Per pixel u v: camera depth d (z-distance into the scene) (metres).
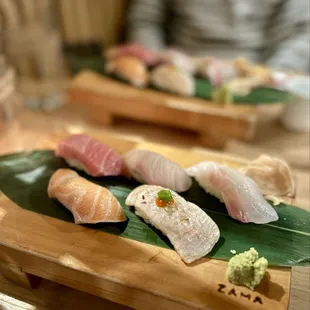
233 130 0.34
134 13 0.52
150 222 0.21
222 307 0.17
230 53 0.50
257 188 0.23
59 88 0.42
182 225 0.20
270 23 0.50
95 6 0.51
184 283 0.18
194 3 0.49
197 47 0.51
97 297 0.22
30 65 0.40
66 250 0.20
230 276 0.18
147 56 0.41
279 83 0.39
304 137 0.37
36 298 0.22
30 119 0.39
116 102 0.37
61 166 0.26
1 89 0.30
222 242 0.20
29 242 0.20
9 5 0.37
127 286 0.18
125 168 0.25
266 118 0.39
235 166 0.26
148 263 0.19
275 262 0.19
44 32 0.40
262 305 0.17
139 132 0.38
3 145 0.31
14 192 0.24
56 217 0.22
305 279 0.23
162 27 0.54
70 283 0.20
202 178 0.24
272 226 0.22
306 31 0.47
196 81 0.39
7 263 0.21
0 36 0.40
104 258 0.19
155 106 0.35
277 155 0.34
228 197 0.22
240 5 0.48
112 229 0.21
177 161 0.27
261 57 0.50
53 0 0.48
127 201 0.22
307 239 0.21
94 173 0.24
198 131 0.37
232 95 0.36
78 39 0.52
